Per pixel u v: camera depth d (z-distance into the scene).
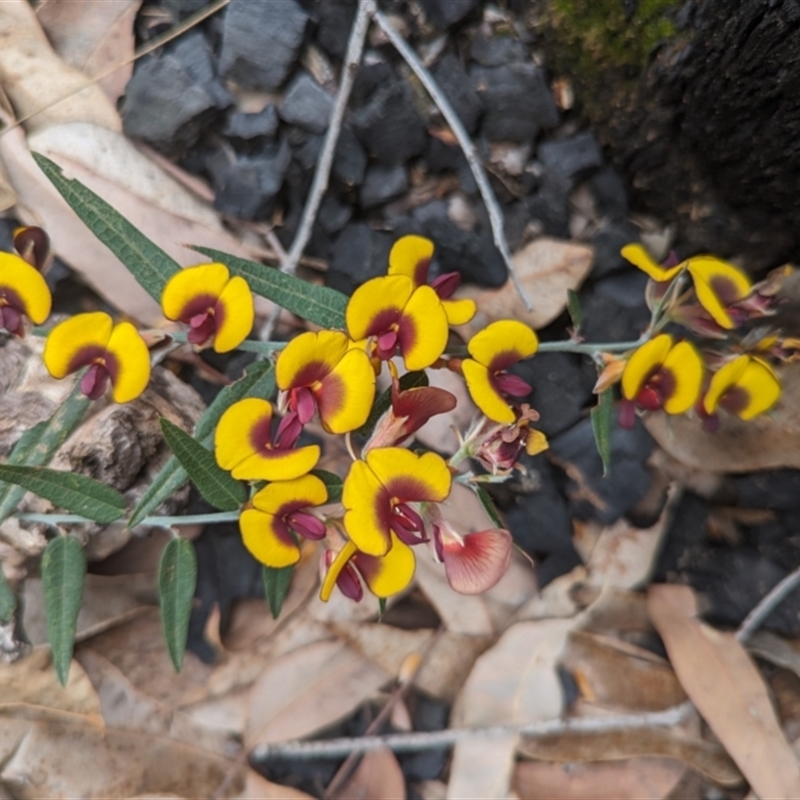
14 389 0.29
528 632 0.31
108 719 0.30
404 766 0.31
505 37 0.31
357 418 0.26
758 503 0.32
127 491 0.30
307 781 0.31
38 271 0.27
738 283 0.28
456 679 0.32
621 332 0.31
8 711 0.30
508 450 0.26
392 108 0.31
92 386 0.26
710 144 0.30
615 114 0.31
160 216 0.30
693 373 0.27
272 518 0.26
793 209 0.30
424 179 0.31
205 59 0.30
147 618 0.31
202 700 0.31
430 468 0.26
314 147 0.31
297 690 0.31
